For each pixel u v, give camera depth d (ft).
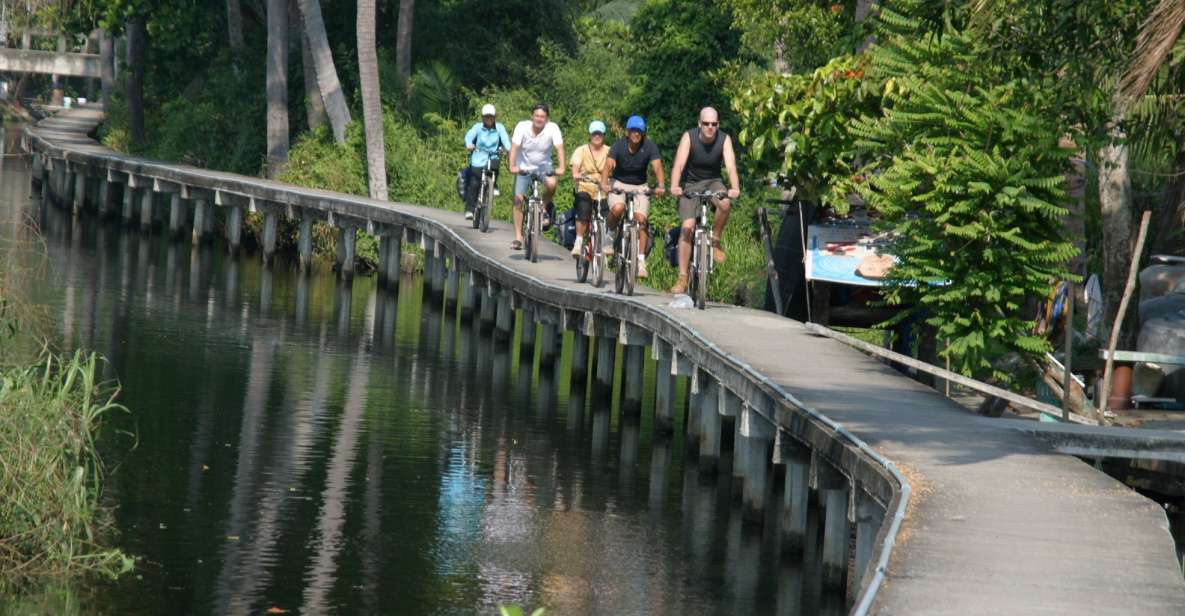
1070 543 76.33
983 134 129.59
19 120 290.56
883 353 136.56
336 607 95.86
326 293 264.31
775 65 298.15
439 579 103.24
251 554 106.73
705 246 157.79
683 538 119.14
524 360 206.39
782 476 143.13
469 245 224.33
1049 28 105.29
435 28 394.73
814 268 155.84
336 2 402.52
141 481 124.98
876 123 141.59
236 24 413.80
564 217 204.85
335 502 122.42
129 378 169.89
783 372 124.98
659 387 158.81
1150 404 136.87
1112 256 161.89
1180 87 110.01
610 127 326.03
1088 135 123.24
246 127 397.60
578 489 133.18
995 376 132.16
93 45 653.71
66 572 100.17
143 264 287.28
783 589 106.52
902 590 67.46
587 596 101.60
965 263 129.59
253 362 187.73
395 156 340.39
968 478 90.12
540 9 402.31
